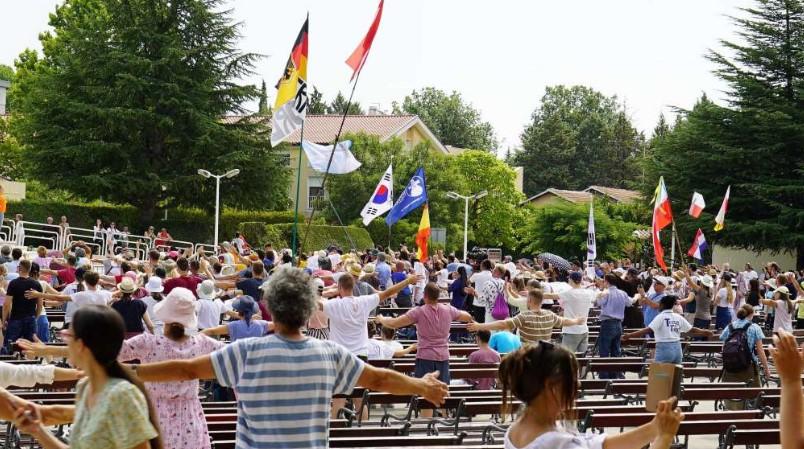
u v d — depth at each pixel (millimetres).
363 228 60469
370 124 77062
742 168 60969
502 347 15430
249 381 5391
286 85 23234
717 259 65000
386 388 5625
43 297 15195
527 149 119812
